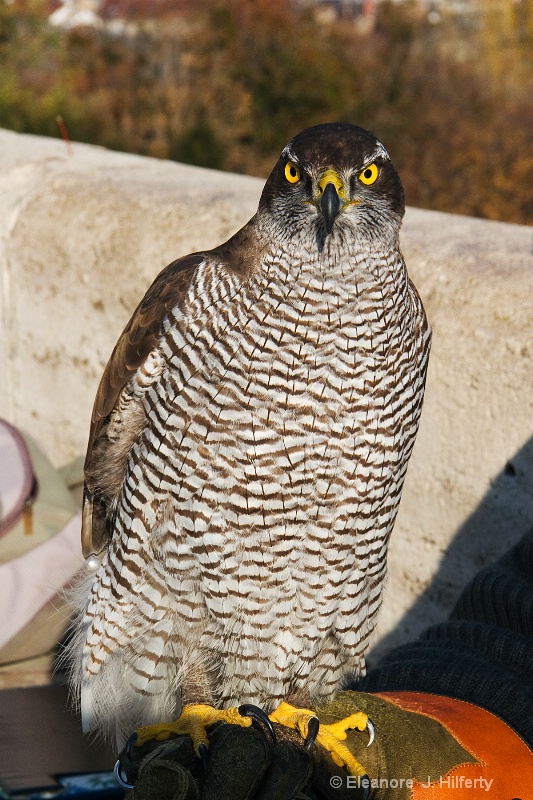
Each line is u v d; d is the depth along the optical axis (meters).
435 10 22.05
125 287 6.52
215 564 4.03
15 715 4.83
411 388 4.07
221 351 3.86
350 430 3.89
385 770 3.50
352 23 20.67
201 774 3.62
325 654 4.42
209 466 3.90
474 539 5.21
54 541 5.53
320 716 3.86
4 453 5.69
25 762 4.30
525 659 3.89
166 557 4.09
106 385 4.33
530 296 4.80
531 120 16.22
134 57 18.20
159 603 4.19
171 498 4.01
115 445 4.37
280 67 17.31
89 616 4.43
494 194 14.23
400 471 4.18
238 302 3.87
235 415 3.85
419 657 4.10
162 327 4.01
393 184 4.02
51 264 7.05
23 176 7.60
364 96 17.31
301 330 3.81
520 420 4.84
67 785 4.09
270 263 3.87
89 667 4.41
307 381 3.82
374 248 3.90
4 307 7.59
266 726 3.68
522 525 4.92
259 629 4.17
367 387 3.88
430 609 5.55
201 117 17.25
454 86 17.62
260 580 4.06
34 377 7.51
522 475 4.88
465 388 5.07
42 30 19.03
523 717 3.66
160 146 16.94
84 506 4.73
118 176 7.13
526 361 4.76
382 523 4.19
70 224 6.89
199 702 4.23
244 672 4.31
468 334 5.00
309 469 3.89
